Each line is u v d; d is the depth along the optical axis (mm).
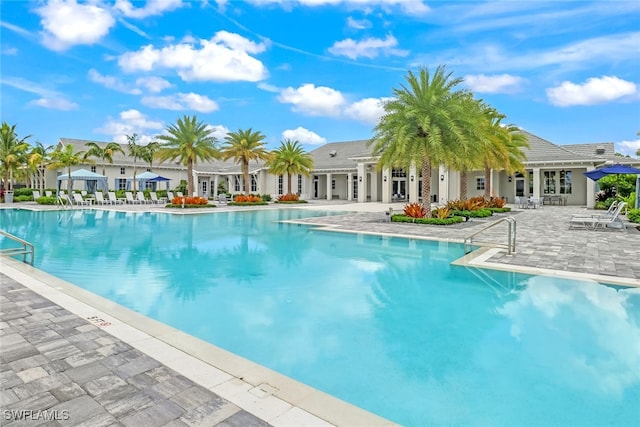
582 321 5289
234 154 31828
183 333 4418
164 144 29500
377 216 20219
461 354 4332
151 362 3670
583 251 9781
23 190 34969
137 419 2777
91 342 4098
